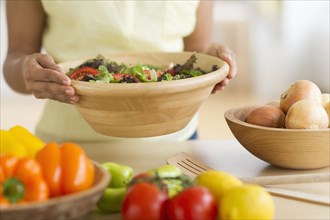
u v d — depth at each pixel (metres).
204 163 1.23
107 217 0.97
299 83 1.20
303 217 0.97
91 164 0.89
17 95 4.24
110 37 1.59
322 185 1.12
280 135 1.11
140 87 1.03
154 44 1.61
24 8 1.62
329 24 4.26
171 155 1.31
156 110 1.08
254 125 1.15
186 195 0.83
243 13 4.79
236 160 1.25
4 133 1.03
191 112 1.15
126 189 0.92
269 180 1.10
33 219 0.78
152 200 0.83
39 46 1.69
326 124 1.13
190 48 1.76
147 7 1.58
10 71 1.58
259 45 4.74
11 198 0.82
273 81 4.64
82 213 0.83
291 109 1.14
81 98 1.10
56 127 1.61
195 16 1.68
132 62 1.41
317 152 1.12
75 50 1.60
